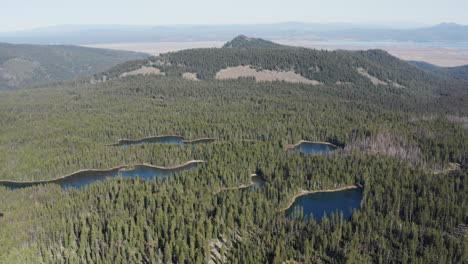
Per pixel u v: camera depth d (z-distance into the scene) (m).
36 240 148.75
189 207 167.75
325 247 144.25
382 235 151.25
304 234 152.00
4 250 140.50
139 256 140.88
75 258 140.00
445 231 158.00
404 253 138.00
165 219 154.62
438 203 170.88
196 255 140.12
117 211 167.75
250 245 145.62
